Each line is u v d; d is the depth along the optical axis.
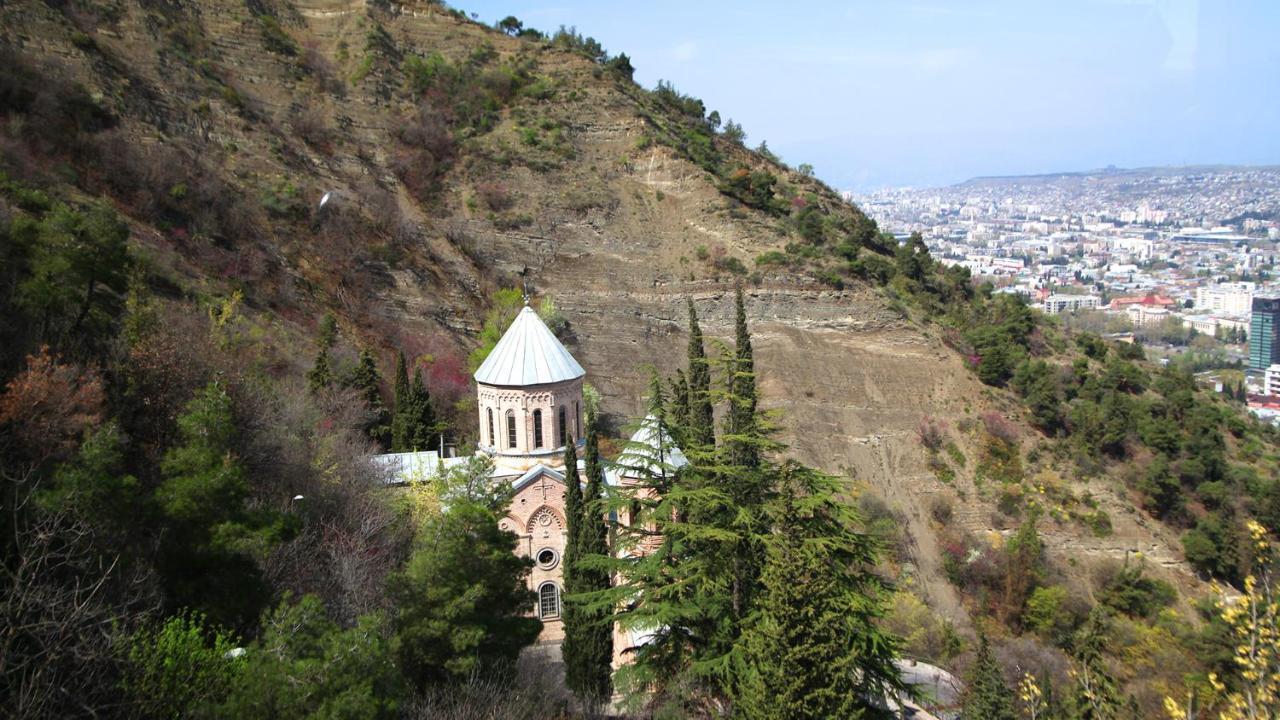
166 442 34.22
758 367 83.12
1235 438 84.31
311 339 65.50
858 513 28.34
